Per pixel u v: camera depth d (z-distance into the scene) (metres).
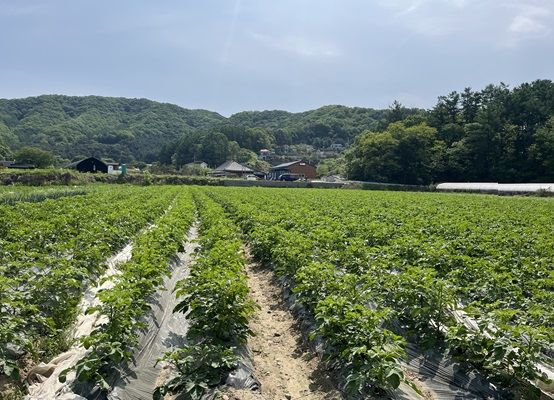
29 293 8.84
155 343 8.82
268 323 10.75
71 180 59.38
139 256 10.98
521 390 6.79
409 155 86.69
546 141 73.25
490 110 83.12
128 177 70.50
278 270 12.77
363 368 6.39
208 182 77.12
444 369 7.71
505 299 9.49
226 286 8.34
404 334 8.90
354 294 8.75
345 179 102.75
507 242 14.75
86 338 7.01
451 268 11.70
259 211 23.62
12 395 6.62
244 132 183.75
